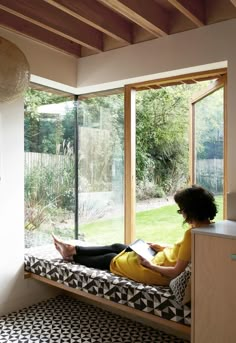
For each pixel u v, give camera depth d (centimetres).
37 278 281
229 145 232
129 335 243
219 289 174
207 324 179
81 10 235
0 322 259
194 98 301
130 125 308
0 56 218
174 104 324
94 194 343
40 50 288
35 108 315
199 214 209
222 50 238
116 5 218
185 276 192
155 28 251
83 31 280
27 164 310
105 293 232
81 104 351
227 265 171
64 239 347
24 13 233
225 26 237
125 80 293
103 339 236
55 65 300
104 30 258
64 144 345
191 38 253
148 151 326
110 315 277
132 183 311
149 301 208
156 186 327
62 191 345
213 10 243
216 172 276
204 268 180
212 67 254
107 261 257
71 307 291
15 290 280
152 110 327
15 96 236
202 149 294
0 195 266
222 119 270
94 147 342
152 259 243
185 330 193
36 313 277
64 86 316
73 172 356
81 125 352
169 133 326
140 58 280
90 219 346
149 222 323
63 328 252
